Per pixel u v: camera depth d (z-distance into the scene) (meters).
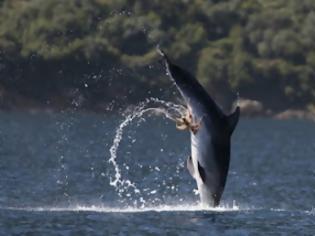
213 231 103.81
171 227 105.56
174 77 104.88
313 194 147.88
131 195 142.50
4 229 103.19
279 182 168.88
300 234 104.00
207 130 105.88
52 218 110.50
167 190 151.62
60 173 176.88
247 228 106.19
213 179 108.00
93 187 152.88
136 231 103.44
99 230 103.56
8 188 145.75
